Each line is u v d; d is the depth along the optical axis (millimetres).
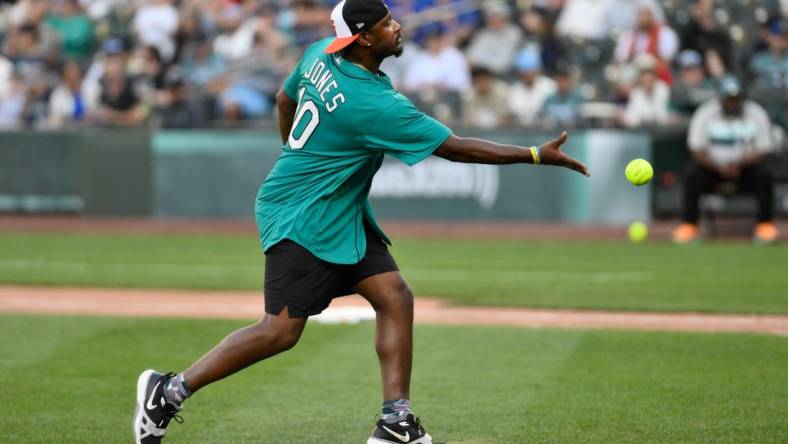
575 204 60094
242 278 43125
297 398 23891
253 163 63594
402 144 18188
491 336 30781
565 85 61406
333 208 18562
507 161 18234
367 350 28938
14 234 59625
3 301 37781
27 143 66312
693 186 53406
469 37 68750
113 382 25391
